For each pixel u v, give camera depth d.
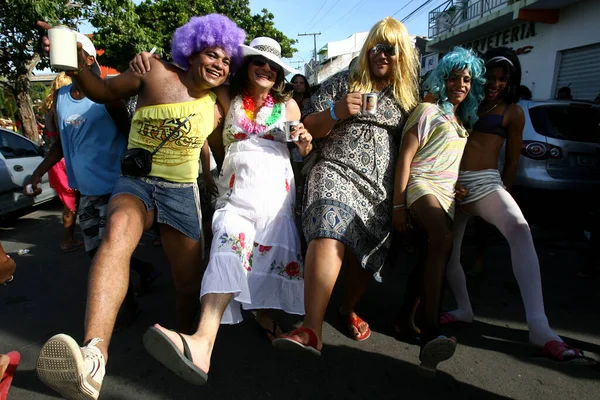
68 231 4.78
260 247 2.40
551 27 10.80
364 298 3.50
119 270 1.75
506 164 2.95
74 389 1.42
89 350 1.47
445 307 3.34
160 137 2.14
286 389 2.33
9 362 1.87
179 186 2.23
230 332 2.96
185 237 2.24
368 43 2.46
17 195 5.84
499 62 2.65
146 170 2.10
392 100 2.52
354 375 2.46
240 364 2.57
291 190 2.53
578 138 5.15
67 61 1.85
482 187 2.68
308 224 2.32
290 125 2.25
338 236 2.20
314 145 2.57
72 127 2.78
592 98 9.73
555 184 5.04
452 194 2.50
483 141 2.75
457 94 2.47
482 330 2.97
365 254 2.39
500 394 2.29
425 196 2.35
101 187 2.80
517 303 3.40
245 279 2.13
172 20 15.42
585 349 2.71
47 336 2.94
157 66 2.15
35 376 2.47
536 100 5.48
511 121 2.76
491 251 4.70
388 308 3.31
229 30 2.12
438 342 2.06
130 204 1.99
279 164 2.44
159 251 4.64
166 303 3.39
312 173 2.47
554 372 2.48
